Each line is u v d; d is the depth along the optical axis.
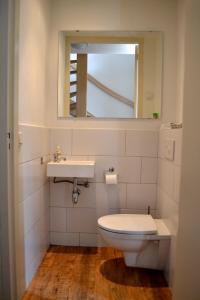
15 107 1.37
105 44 2.20
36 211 1.83
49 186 2.22
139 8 2.15
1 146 1.32
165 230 1.75
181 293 1.26
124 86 2.21
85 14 2.17
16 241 1.40
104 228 1.72
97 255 2.09
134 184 2.21
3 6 1.30
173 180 1.64
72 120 2.21
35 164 1.80
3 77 1.31
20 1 1.46
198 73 1.17
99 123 2.21
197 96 1.18
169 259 1.68
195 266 1.21
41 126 1.96
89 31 2.18
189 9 1.20
